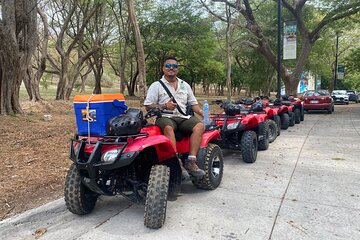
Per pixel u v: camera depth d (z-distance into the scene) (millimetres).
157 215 3717
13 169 5840
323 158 7289
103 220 4090
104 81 58188
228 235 3643
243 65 43688
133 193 4207
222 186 5324
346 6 19734
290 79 22750
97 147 3625
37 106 14547
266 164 6789
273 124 9516
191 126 4582
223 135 6516
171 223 3939
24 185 5137
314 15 28109
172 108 4328
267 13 27875
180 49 26766
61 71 19953
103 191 3906
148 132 4117
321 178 5746
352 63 34719
